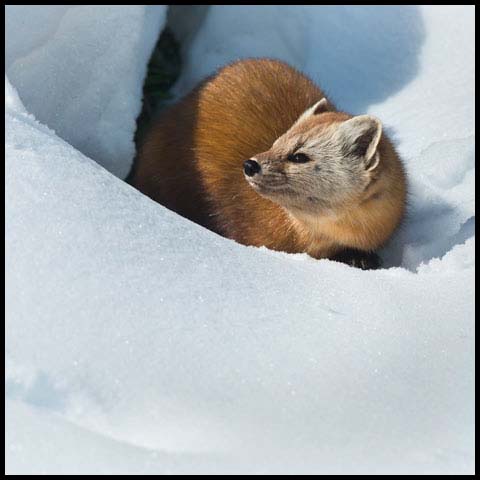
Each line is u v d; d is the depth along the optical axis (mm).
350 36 13930
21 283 7180
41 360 6684
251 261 8312
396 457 6207
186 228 8469
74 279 7262
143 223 8164
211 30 14453
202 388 6629
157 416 6391
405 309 7730
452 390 6848
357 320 7523
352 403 6641
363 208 10203
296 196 10062
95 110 11531
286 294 7840
